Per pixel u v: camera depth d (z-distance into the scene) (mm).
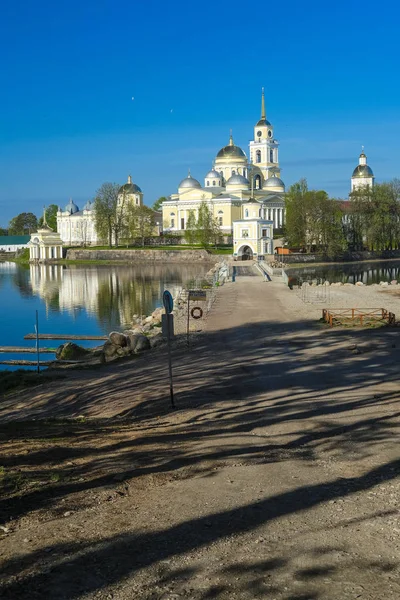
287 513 12109
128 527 11500
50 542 10820
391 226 192000
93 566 9867
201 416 22672
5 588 9094
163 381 30828
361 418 20984
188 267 175125
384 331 45344
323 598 8852
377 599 8812
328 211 180125
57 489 13953
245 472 14961
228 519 11828
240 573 9609
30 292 112188
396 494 13125
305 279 124938
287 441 18266
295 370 31672
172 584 9273
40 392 31797
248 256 173625
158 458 16562
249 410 23188
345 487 13680
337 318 52656
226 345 42000
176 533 11180
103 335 62625
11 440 19375
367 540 10773
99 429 21359
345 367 31938
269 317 56906
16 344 58250
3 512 12453
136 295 104375
